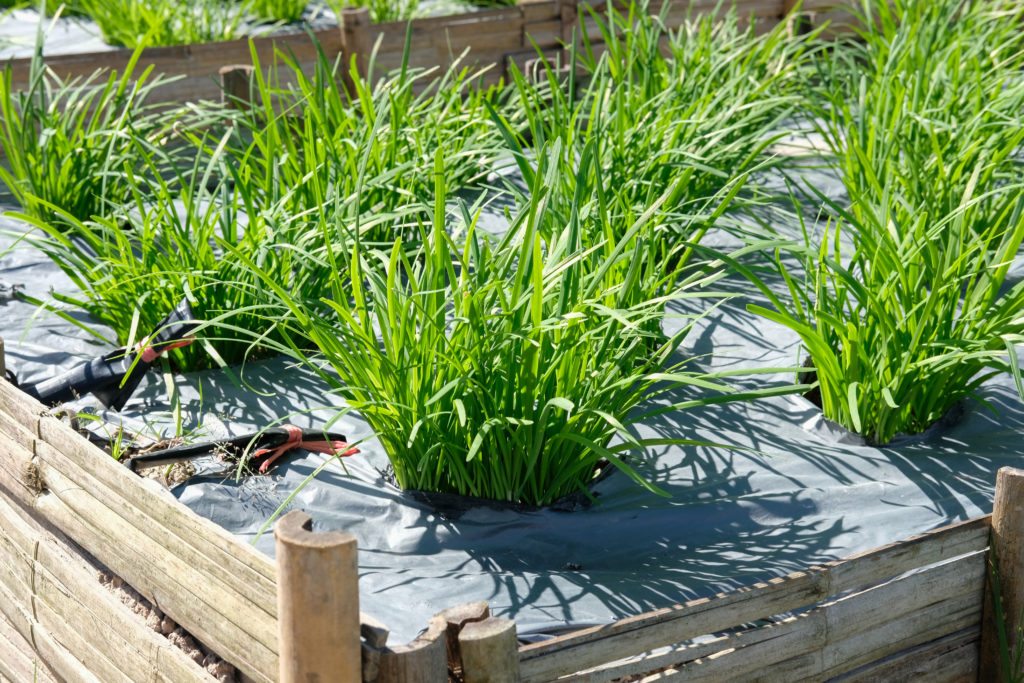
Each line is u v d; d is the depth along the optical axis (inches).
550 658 69.9
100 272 124.5
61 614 93.0
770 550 92.0
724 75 202.2
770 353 128.9
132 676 83.1
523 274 92.4
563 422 93.7
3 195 176.1
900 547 83.1
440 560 91.6
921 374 104.2
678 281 141.3
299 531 61.9
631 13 191.0
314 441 107.0
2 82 171.2
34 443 92.4
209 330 120.9
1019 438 110.9
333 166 140.0
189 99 207.9
